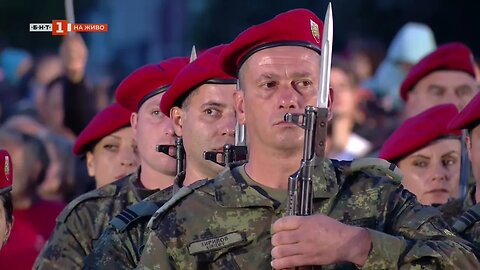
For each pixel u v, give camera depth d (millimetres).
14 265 16406
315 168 9523
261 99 9789
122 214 11586
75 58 21000
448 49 16922
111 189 13508
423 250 9430
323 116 9430
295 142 9703
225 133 11969
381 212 9812
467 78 16922
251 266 9805
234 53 9961
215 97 11992
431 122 13914
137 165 14812
